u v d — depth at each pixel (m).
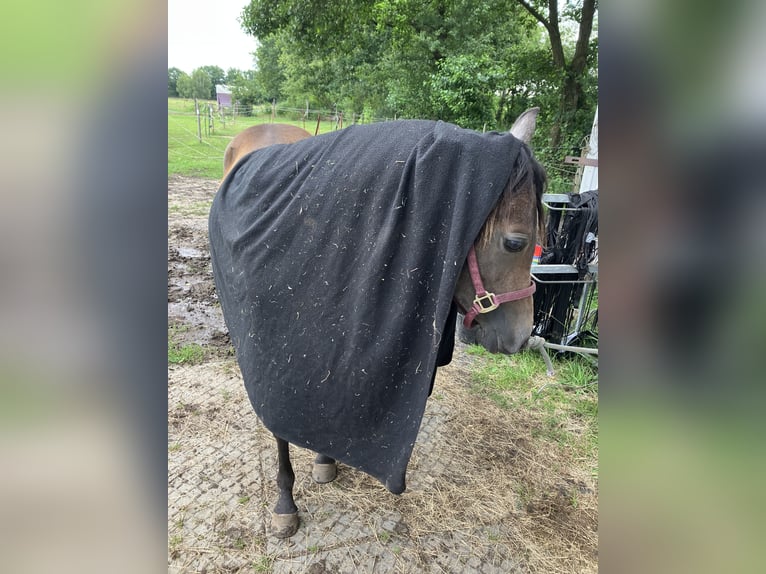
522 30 14.11
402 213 1.17
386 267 1.19
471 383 3.10
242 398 2.75
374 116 18.41
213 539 1.87
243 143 3.82
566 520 2.08
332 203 1.25
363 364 1.23
